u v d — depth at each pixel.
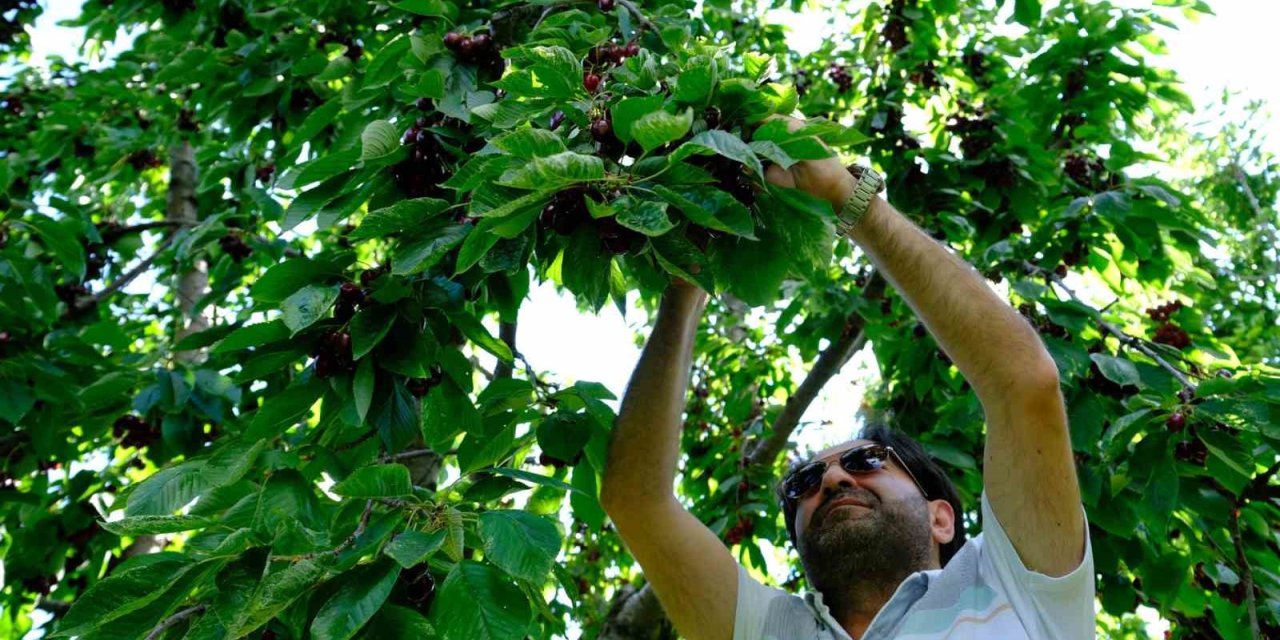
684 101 2.21
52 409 4.66
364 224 2.28
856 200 2.38
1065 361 4.05
